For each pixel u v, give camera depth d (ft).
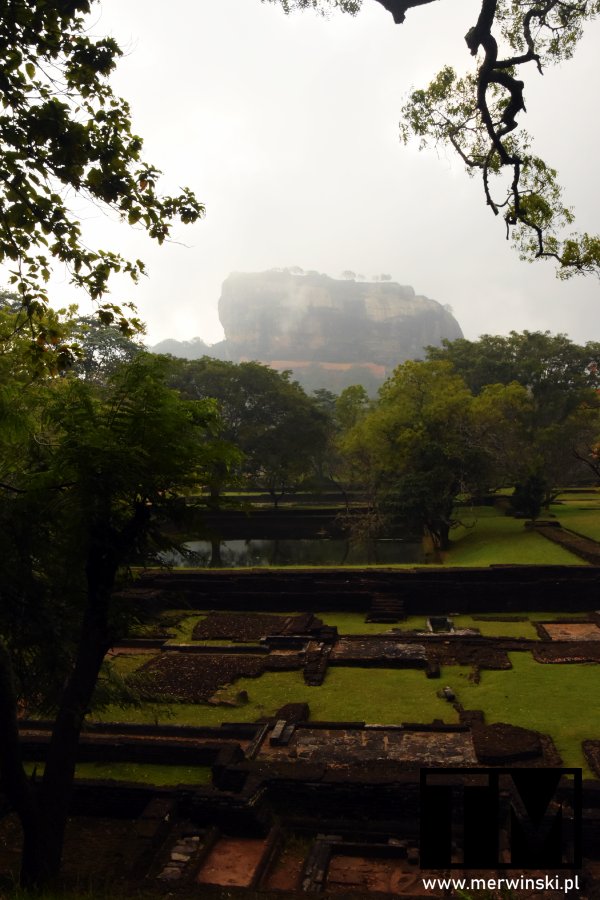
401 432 101.30
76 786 27.73
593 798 25.99
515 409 106.73
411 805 26.61
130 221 22.16
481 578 62.54
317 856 23.91
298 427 146.51
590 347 170.60
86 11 19.92
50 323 24.16
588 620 56.54
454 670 45.57
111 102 21.12
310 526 136.15
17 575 22.11
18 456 23.25
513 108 35.29
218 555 111.65
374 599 61.98
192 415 20.88
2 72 19.63
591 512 115.75
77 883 19.21
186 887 19.47
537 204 40.75
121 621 21.35
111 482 19.15
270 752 32.53
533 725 35.45
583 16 39.17
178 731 36.09
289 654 49.93
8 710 19.20
